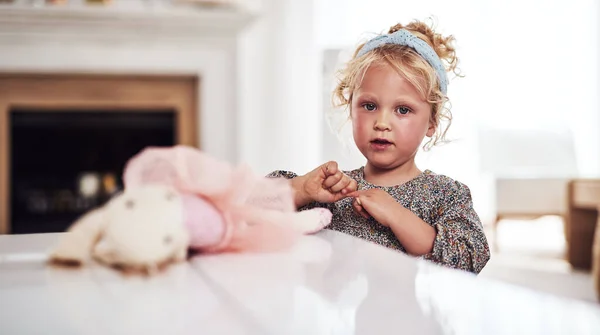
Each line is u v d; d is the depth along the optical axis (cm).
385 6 370
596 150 428
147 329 28
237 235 44
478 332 27
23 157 322
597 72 425
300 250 47
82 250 41
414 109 90
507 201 363
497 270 307
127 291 34
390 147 91
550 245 386
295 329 28
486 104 414
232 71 328
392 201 81
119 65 316
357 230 88
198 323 29
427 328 28
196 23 315
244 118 346
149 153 45
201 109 327
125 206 40
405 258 44
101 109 324
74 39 310
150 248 39
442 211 89
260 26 347
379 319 29
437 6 396
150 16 307
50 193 325
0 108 314
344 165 180
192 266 41
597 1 424
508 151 409
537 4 418
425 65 89
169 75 326
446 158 403
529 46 418
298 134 349
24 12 298
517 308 31
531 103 420
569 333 27
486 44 412
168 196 42
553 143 414
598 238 244
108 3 312
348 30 364
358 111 92
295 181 81
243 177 47
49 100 318
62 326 28
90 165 329
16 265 41
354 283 36
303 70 350
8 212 319
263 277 38
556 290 262
